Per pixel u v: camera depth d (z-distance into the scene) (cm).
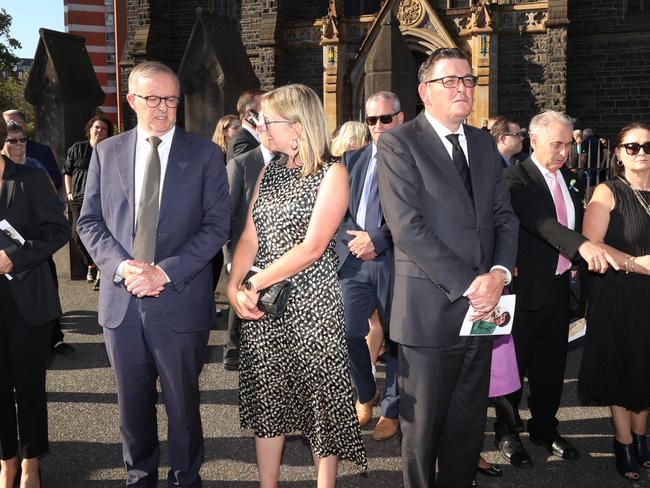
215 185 315
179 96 308
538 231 360
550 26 2044
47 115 1002
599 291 366
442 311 285
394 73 754
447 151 289
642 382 353
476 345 297
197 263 300
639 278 356
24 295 319
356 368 435
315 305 286
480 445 309
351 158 438
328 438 289
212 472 373
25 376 324
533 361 401
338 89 2270
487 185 294
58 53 1000
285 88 286
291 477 370
